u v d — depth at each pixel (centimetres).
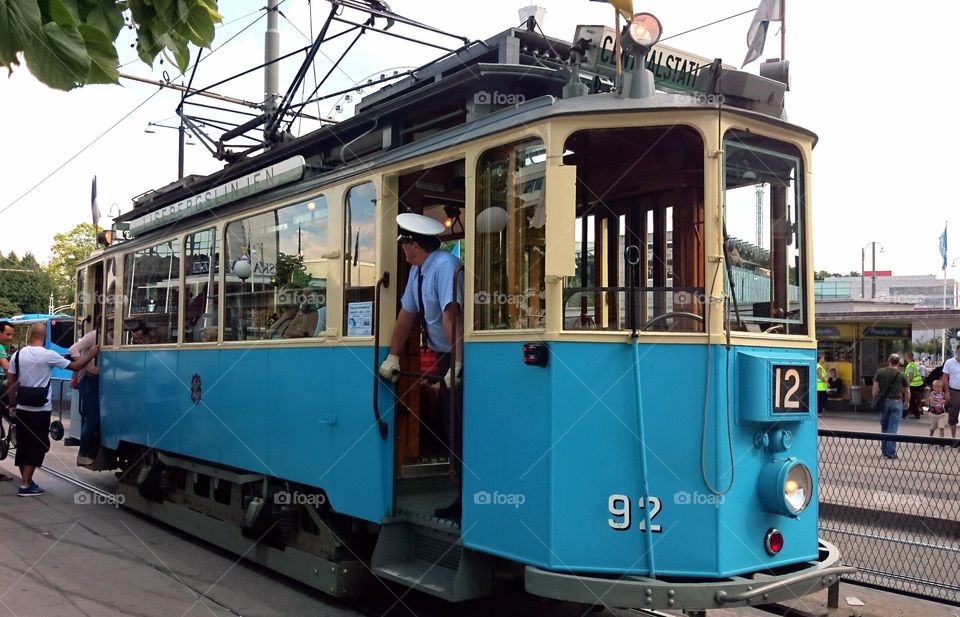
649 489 402
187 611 534
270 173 632
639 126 414
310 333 578
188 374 737
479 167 458
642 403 405
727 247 421
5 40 254
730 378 411
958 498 630
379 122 553
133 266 886
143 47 320
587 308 432
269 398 613
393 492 502
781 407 417
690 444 403
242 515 652
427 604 557
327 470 544
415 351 547
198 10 323
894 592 583
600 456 404
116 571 627
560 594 395
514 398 428
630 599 387
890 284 8300
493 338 443
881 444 680
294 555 577
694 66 525
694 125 413
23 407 912
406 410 526
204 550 710
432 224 484
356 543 548
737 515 408
